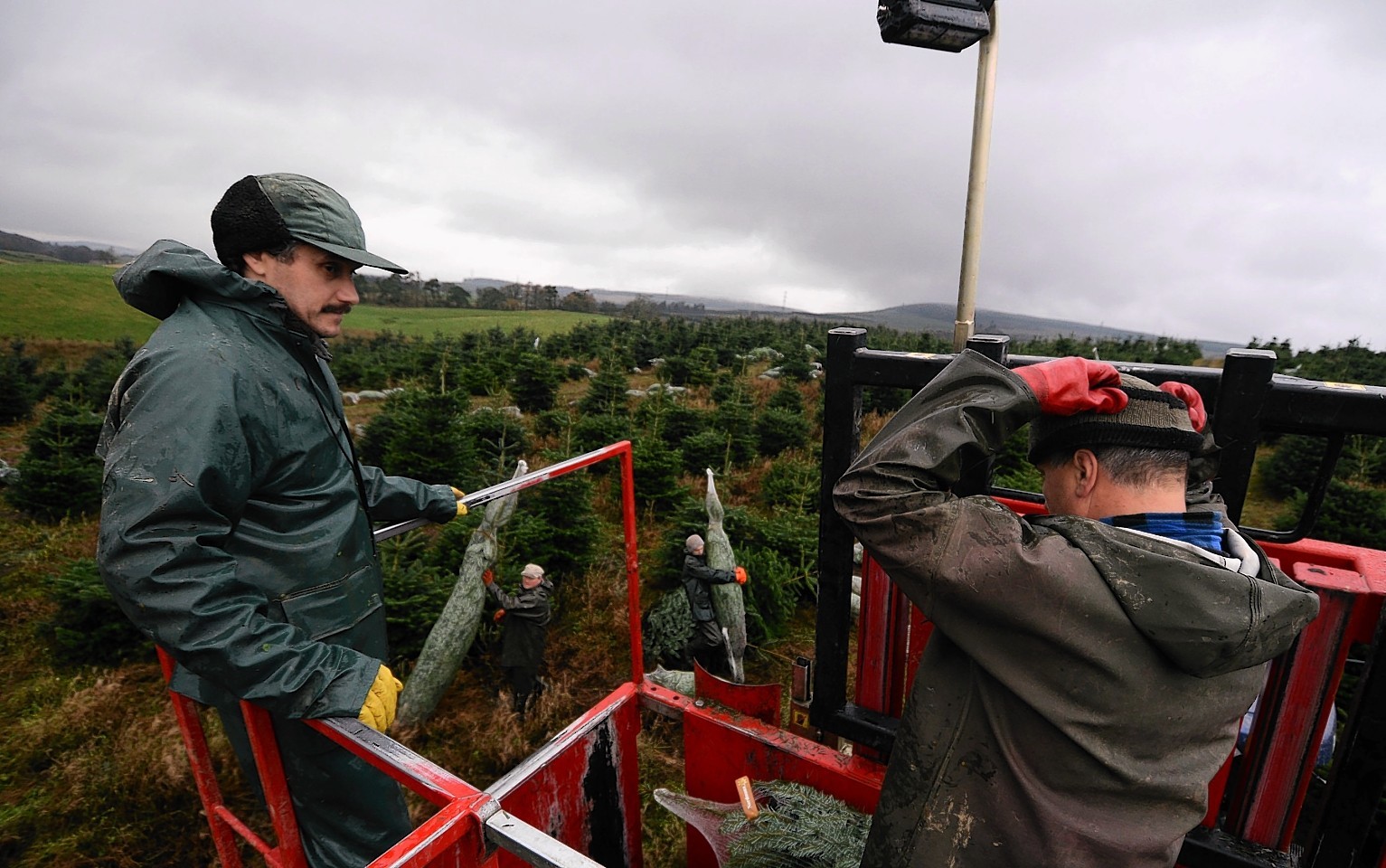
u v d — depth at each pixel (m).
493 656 5.34
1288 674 1.38
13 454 10.60
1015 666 0.89
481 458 9.41
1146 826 0.87
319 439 1.60
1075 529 0.90
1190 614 0.80
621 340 28.20
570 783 2.21
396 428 8.82
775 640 6.04
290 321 1.55
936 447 0.98
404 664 5.07
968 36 1.60
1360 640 1.32
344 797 1.67
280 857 1.52
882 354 1.55
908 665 1.84
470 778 4.30
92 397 12.95
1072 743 0.87
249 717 1.38
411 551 6.05
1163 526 0.93
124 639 5.40
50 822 3.83
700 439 10.38
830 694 1.89
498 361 16.64
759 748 2.19
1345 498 7.08
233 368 1.40
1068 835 0.87
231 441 1.35
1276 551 1.59
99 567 1.27
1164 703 0.85
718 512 5.81
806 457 11.31
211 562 1.27
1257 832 1.46
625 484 2.36
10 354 21.42
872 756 1.98
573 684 5.17
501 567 5.89
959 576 0.89
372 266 1.59
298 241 1.49
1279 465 10.14
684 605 5.66
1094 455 0.99
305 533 1.57
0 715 4.73
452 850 0.98
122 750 4.28
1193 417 1.11
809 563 6.81
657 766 4.18
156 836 3.74
